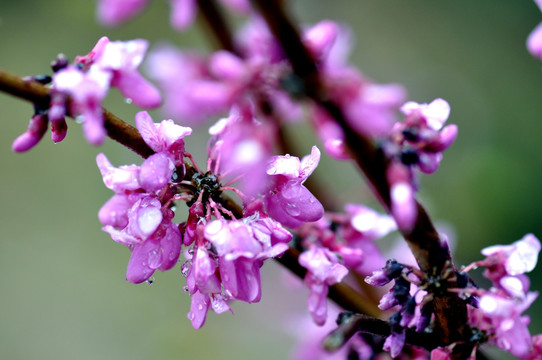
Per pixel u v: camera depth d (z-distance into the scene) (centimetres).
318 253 27
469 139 52
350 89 26
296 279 34
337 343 25
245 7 33
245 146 26
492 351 34
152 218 26
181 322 53
